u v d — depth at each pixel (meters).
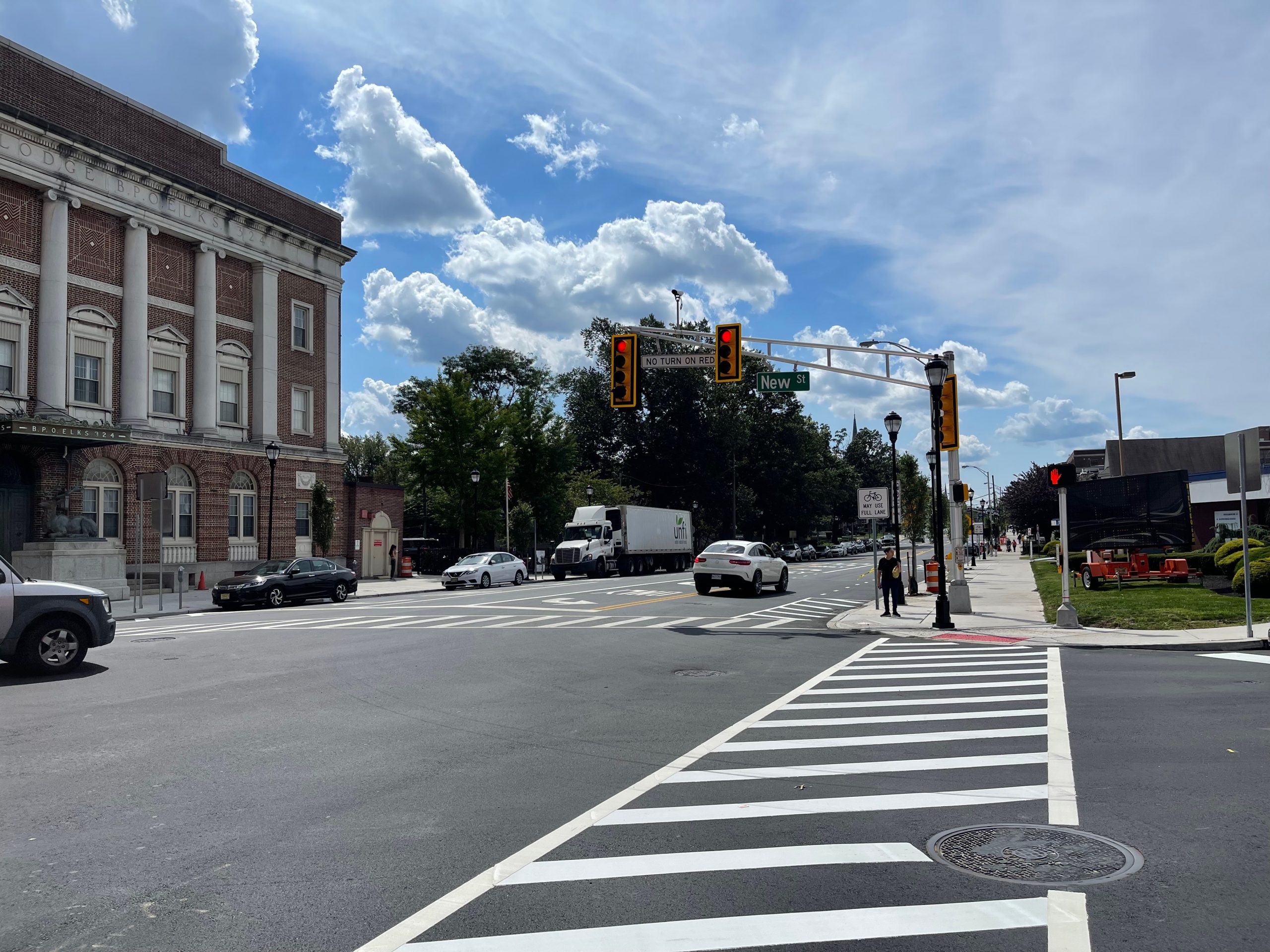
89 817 5.91
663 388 76.69
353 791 6.53
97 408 31.48
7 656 11.91
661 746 7.98
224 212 36.41
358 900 4.50
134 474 32.38
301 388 40.50
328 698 10.48
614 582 40.25
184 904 4.46
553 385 80.75
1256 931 4.06
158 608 25.34
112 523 31.91
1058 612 18.23
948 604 18.95
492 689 11.16
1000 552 98.50
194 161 35.88
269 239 38.75
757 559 30.11
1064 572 18.30
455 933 4.10
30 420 26.38
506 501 49.09
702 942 3.99
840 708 9.83
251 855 5.17
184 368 35.00
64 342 30.14
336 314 42.66
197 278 35.56
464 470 49.94
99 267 31.83
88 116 31.81
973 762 7.25
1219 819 5.67
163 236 34.31
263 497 37.78
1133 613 19.16
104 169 31.64
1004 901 4.42
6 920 4.29
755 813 5.96
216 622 21.41
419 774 7.03
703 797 6.34
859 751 7.71
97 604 12.60
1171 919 4.20
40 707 9.88
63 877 4.84
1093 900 4.42
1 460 28.08
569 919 4.25
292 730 8.67
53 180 29.95
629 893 4.56
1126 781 6.59
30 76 29.95
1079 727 8.49
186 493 34.69
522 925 4.19
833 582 39.97
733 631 18.58
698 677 12.15
